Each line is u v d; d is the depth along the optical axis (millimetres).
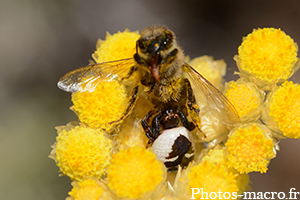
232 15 156
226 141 108
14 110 144
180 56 103
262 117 107
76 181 104
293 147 144
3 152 138
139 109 108
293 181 141
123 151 100
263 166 103
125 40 110
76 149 104
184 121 105
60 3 154
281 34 107
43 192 137
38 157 139
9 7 152
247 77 108
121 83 107
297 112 104
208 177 101
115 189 99
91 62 112
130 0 157
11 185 136
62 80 106
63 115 145
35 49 152
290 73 107
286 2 154
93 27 155
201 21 156
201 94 106
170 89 104
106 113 106
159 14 157
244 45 108
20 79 149
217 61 125
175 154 103
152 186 99
